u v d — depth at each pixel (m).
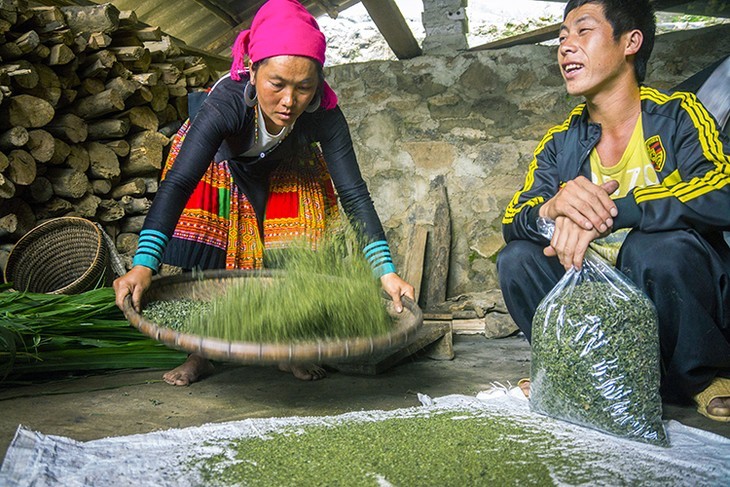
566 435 1.84
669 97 2.25
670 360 2.19
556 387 1.96
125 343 2.84
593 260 2.03
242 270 2.54
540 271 2.37
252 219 2.83
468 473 1.54
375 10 4.89
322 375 2.86
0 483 1.47
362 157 5.68
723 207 2.01
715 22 5.82
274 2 2.21
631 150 2.27
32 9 3.73
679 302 2.09
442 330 3.43
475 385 2.78
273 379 2.80
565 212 2.00
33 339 2.67
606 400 1.87
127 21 4.14
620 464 1.63
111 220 4.21
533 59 5.41
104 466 1.61
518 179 5.39
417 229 5.41
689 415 2.18
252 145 2.54
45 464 1.59
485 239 5.40
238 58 2.41
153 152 4.29
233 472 1.56
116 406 2.32
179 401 2.40
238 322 1.98
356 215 2.56
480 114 5.49
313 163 2.92
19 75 3.48
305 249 2.47
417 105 5.60
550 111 5.38
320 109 2.55
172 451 1.71
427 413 2.08
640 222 2.08
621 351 1.87
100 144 4.10
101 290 3.13
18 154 3.56
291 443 1.76
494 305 4.64
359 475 1.53
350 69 5.74
